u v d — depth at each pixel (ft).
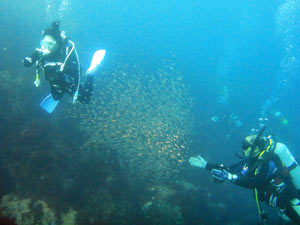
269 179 11.55
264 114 58.13
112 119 29.17
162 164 27.09
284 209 11.32
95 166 25.54
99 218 20.30
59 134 28.58
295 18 93.25
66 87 9.60
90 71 10.30
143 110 31.68
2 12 61.67
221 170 11.91
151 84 37.60
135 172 27.35
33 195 21.01
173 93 35.81
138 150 26.84
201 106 55.42
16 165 22.89
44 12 71.97
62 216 19.70
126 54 68.64
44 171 22.68
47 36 8.70
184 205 24.66
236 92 66.39
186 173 32.45
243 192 35.22
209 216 26.73
